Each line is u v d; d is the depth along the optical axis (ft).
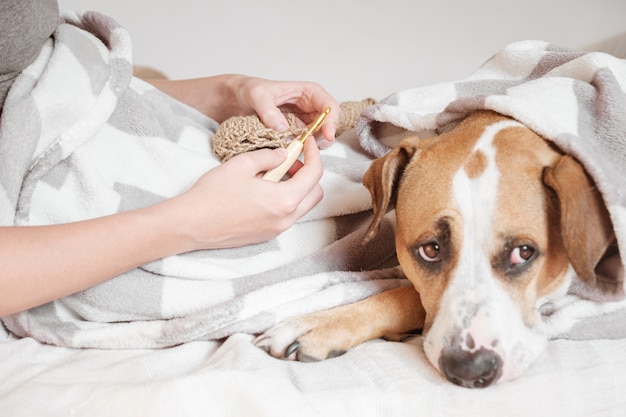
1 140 4.37
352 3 7.41
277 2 7.39
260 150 4.73
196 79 6.44
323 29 7.48
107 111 4.83
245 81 5.95
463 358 3.88
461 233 4.26
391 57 7.54
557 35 7.52
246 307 4.56
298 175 4.71
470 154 4.54
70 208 4.75
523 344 4.05
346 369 4.07
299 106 5.91
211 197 4.34
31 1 4.52
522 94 5.02
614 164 4.69
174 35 7.45
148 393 3.56
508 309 4.12
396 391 3.80
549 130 4.52
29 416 3.57
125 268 4.21
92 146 4.89
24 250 3.82
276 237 5.12
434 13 7.45
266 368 3.82
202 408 3.52
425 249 4.48
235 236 4.61
